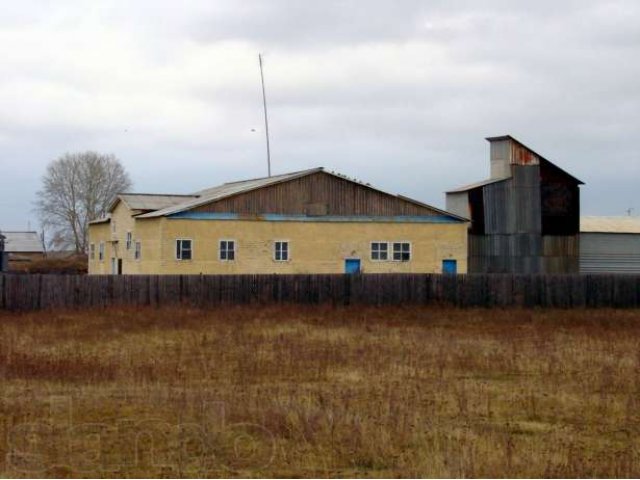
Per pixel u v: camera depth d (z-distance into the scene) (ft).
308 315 119.03
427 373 70.28
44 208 343.67
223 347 84.58
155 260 147.33
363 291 134.72
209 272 146.72
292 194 152.46
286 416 50.21
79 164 343.46
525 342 92.17
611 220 193.26
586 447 46.34
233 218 148.05
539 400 58.95
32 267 255.29
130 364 72.13
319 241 153.38
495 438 47.16
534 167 174.91
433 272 159.74
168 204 168.86
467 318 120.88
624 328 108.68
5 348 82.12
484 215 171.63
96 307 123.75
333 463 41.96
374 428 47.75
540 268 174.60
